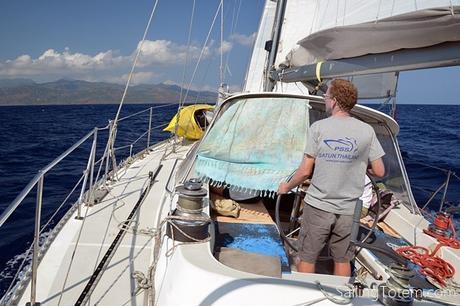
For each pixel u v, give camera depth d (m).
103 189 3.55
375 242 2.41
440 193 6.98
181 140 6.35
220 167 2.62
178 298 1.50
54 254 2.38
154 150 5.67
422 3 2.91
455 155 11.74
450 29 1.64
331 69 2.39
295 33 4.34
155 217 2.98
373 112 2.82
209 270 1.54
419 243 2.42
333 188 1.85
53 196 6.72
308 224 1.96
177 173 3.08
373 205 2.92
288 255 2.40
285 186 2.09
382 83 3.95
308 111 2.84
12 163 10.31
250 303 1.41
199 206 1.88
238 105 2.90
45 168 1.82
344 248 1.93
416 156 11.46
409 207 2.91
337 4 3.82
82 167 9.37
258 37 5.62
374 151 1.86
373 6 3.36
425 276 2.02
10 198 6.80
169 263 1.75
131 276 2.16
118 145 12.66
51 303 1.91
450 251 2.17
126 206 3.20
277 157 2.64
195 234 1.80
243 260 1.87
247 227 2.42
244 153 2.66
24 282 2.09
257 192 2.59
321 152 1.87
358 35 2.08
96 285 2.06
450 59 1.75
